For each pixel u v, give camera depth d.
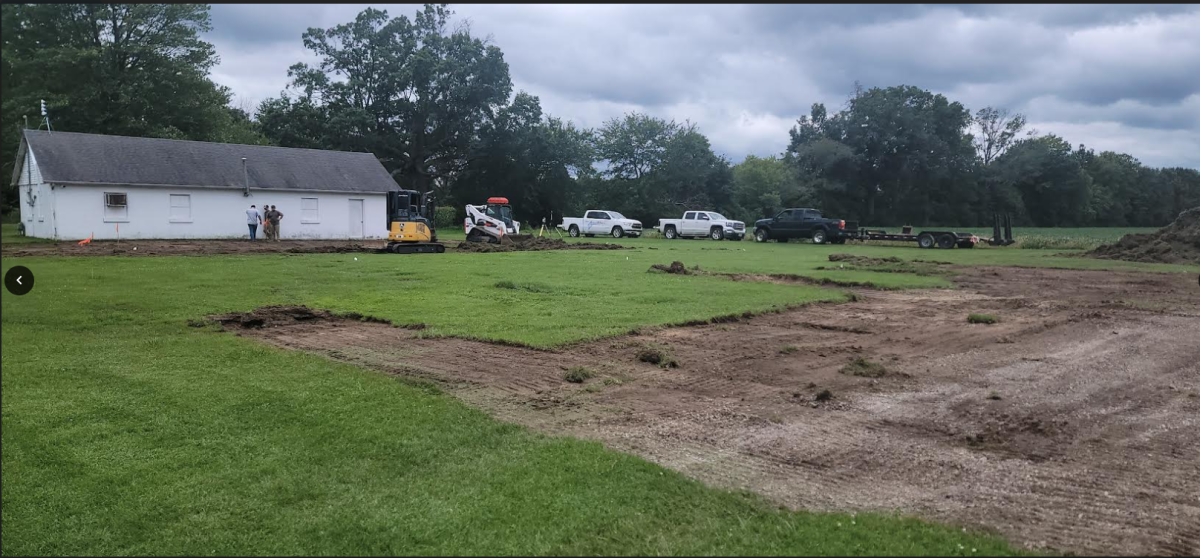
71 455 4.98
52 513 4.16
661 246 35.53
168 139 40.12
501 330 9.87
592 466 4.81
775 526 3.97
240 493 4.43
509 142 57.12
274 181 37.28
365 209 40.38
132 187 33.44
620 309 12.02
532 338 9.30
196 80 46.38
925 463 5.07
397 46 56.31
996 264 25.11
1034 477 4.83
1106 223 94.69
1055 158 88.12
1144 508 4.32
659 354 8.29
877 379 7.59
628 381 7.35
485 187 60.38
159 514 4.16
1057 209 91.75
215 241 33.50
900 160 86.50
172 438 5.34
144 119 45.16
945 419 6.14
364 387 6.76
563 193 61.34
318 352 8.48
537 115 58.94
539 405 6.41
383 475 4.71
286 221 37.81
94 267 18.23
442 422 5.76
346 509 4.21
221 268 18.50
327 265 19.89
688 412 6.27
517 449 5.17
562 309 11.95
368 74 56.41
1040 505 4.36
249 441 5.29
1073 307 13.34
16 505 4.23
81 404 6.10
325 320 10.82
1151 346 9.50
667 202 66.75
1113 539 3.89
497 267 19.94
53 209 31.69
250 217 33.41
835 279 18.16
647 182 66.38
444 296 13.45
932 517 4.16
